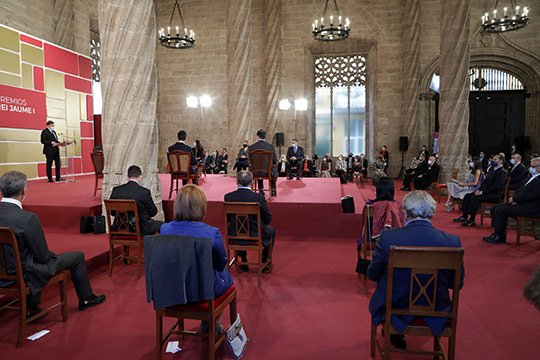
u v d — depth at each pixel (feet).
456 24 37.14
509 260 16.93
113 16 18.57
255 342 9.78
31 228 9.51
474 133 61.82
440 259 7.29
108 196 19.33
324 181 31.73
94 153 23.48
